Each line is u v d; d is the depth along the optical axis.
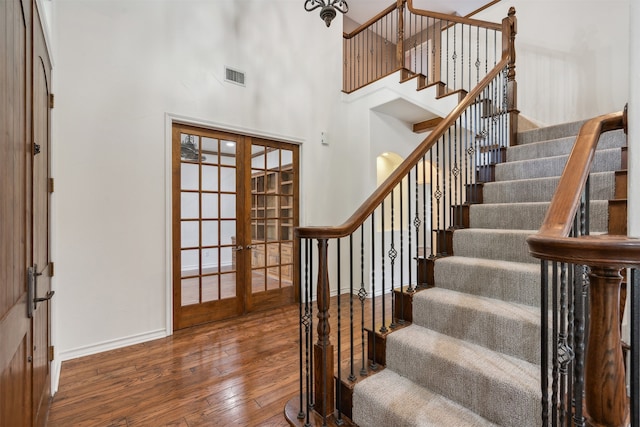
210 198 3.37
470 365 1.44
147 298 2.91
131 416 1.80
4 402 0.97
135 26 2.88
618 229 1.56
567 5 3.95
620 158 2.12
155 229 2.96
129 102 2.84
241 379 2.20
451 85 5.11
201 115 3.24
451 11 5.79
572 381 1.11
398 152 4.77
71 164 2.56
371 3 5.70
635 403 0.66
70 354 2.52
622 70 3.57
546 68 4.12
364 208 1.68
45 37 1.87
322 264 1.56
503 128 3.21
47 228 2.01
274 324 3.28
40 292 1.65
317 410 1.64
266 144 3.83
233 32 3.49
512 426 1.28
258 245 3.75
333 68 4.48
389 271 4.66
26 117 1.33
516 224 2.25
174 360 2.47
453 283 2.04
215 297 3.39
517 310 1.63
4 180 0.99
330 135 4.40
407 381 1.66
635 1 1.02
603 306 0.67
